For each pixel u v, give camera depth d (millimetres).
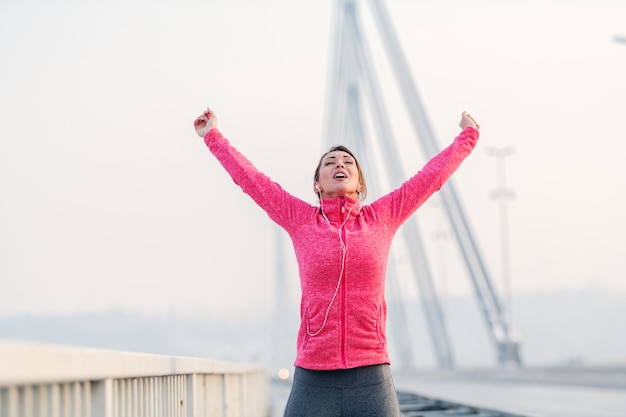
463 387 40500
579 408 22359
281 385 37000
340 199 4582
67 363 3211
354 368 4402
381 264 4492
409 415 10258
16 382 2705
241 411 11562
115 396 4242
